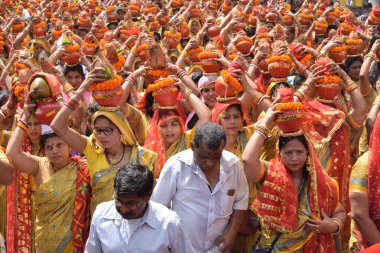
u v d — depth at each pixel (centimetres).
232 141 459
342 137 481
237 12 943
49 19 1401
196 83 646
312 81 473
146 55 648
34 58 852
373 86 668
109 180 398
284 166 376
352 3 1908
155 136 460
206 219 375
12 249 425
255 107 522
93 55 711
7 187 430
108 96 395
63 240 410
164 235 308
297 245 371
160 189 378
